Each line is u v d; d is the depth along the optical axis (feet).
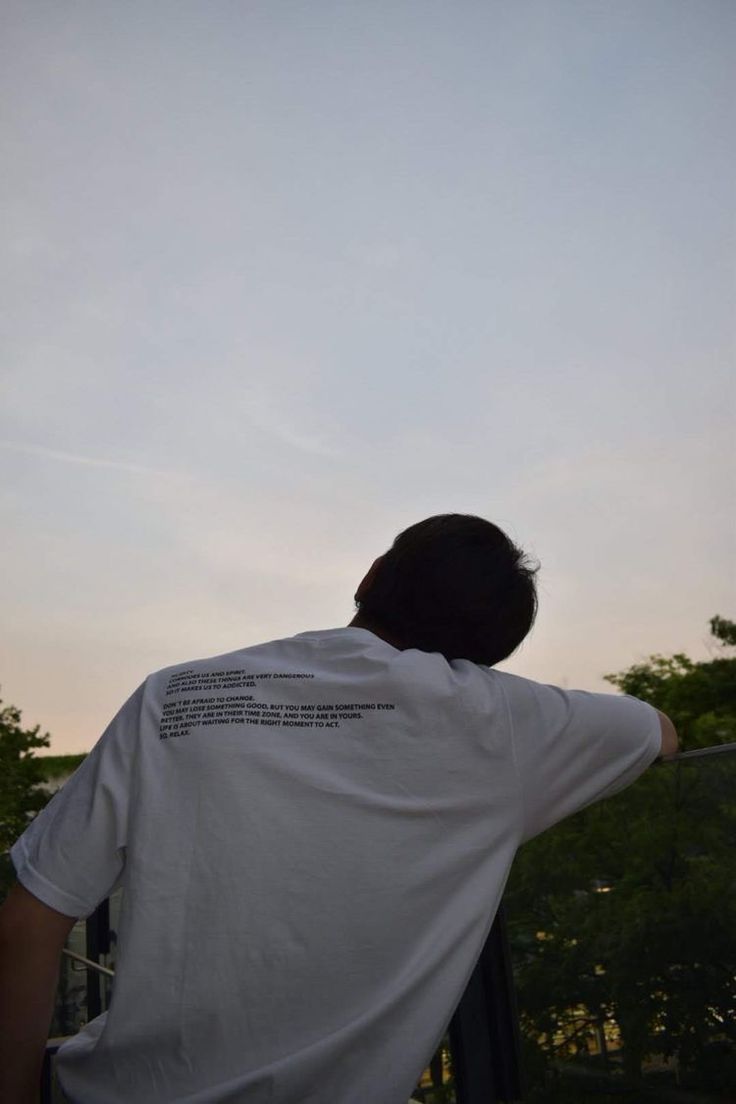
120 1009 3.08
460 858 3.30
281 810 3.21
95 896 3.29
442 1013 3.12
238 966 3.06
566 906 5.93
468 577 3.88
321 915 3.12
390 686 3.42
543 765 3.53
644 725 3.80
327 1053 2.95
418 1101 5.98
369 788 3.29
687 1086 4.86
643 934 5.26
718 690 77.00
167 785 3.27
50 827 3.33
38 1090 3.16
